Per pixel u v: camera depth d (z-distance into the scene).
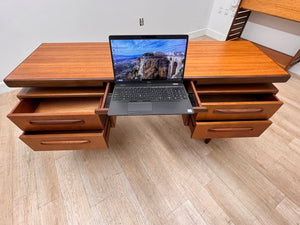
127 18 2.13
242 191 1.07
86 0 1.74
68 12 1.72
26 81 0.82
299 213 0.98
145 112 0.76
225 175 1.14
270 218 0.96
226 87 0.99
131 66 0.79
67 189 1.05
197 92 0.94
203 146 1.32
